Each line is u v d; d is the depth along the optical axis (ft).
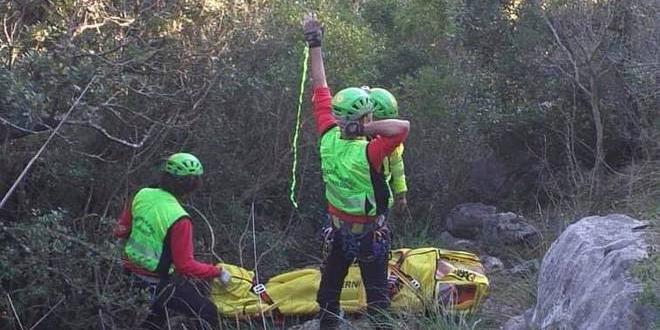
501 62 29.76
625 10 27.02
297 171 24.09
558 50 28.04
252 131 23.49
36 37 17.95
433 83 26.96
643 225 14.99
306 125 23.62
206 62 20.86
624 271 12.89
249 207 24.06
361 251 16.84
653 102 27.32
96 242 19.29
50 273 17.72
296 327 19.36
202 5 20.56
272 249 22.81
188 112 20.88
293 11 23.20
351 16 26.43
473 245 25.94
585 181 26.84
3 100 16.20
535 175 29.68
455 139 27.91
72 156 19.51
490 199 29.78
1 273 16.96
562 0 27.32
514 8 29.68
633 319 11.88
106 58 18.98
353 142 16.63
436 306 17.65
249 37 22.24
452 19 29.14
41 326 18.63
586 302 13.20
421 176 27.94
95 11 19.06
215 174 22.74
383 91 19.17
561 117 29.04
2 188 19.04
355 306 19.54
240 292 19.80
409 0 29.37
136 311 17.92
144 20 19.56
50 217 17.43
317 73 17.58
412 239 25.82
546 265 15.60
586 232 15.02
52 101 17.61
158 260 18.12
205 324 18.76
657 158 27.04
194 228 22.89
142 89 19.69
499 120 28.91
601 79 28.04
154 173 21.31
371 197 16.57
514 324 17.19
